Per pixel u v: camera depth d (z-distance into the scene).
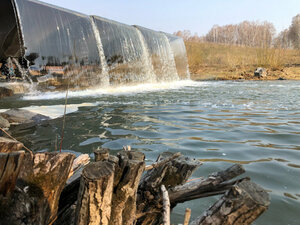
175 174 2.32
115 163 1.80
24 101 9.66
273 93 12.52
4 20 11.59
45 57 11.98
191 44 37.22
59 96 11.17
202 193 2.17
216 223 1.73
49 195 1.68
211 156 4.14
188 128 5.96
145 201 2.31
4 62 13.88
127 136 5.23
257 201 1.62
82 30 13.84
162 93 12.75
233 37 85.81
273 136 5.34
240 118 7.09
